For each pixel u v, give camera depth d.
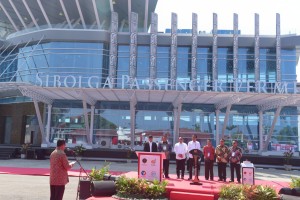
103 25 45.94
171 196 11.50
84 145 34.41
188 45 38.72
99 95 32.50
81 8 45.12
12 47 41.69
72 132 37.28
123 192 10.85
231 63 38.53
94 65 37.97
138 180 11.22
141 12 50.34
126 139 36.88
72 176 18.83
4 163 26.53
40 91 30.92
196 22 38.28
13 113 41.22
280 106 32.31
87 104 37.56
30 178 17.59
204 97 31.36
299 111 37.34
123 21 50.62
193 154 13.65
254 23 38.38
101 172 11.95
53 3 44.03
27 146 32.62
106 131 37.03
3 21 51.94
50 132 37.38
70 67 37.94
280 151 35.22
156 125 37.00
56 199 7.98
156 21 38.00
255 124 37.16
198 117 37.03
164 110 37.28
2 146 35.59
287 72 38.50
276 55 38.09
